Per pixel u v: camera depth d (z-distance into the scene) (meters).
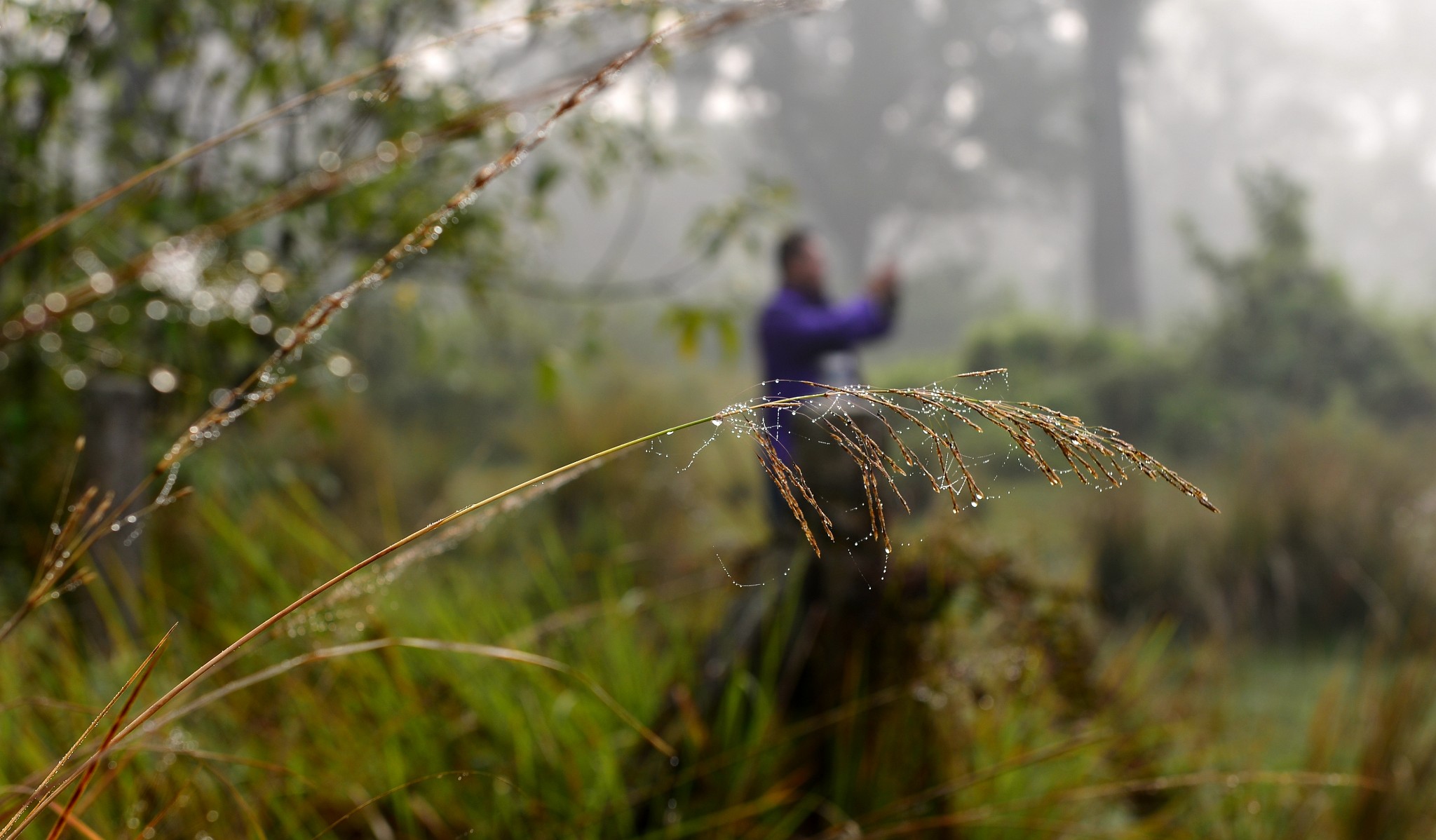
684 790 2.14
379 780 1.90
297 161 2.97
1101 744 2.32
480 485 6.45
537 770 2.06
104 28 2.78
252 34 2.98
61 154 2.80
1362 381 10.60
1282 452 6.53
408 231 3.06
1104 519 5.36
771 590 2.53
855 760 2.35
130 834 1.44
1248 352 11.01
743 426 0.79
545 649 2.52
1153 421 11.06
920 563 2.57
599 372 8.28
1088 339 13.25
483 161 3.06
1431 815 2.54
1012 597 2.54
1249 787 2.45
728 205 2.95
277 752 1.85
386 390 7.57
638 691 2.44
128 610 2.27
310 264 3.03
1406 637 3.05
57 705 1.26
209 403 2.85
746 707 2.41
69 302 1.92
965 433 2.93
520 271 3.39
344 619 1.94
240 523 2.85
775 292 4.02
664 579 3.61
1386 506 5.68
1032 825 2.15
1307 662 4.61
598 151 3.16
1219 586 5.12
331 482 3.49
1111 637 3.86
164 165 1.27
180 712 1.21
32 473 2.69
